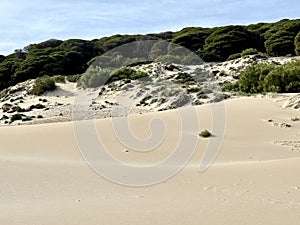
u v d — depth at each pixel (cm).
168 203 889
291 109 2756
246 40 6044
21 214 784
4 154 1623
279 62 4859
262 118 2536
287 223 721
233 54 5631
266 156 1712
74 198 947
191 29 6944
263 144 2000
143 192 1025
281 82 3353
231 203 881
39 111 3750
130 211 811
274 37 6066
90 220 743
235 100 3003
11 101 4506
